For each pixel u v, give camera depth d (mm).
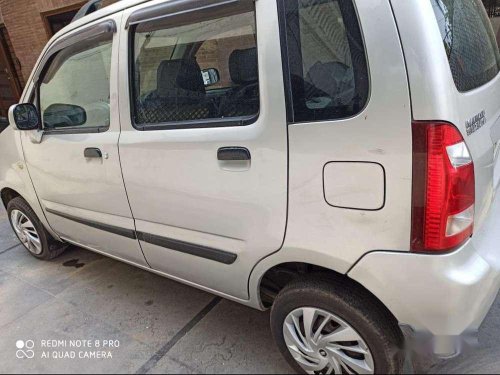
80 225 2723
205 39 1808
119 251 2557
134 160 2131
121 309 2607
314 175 1550
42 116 2742
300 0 1535
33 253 3412
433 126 1332
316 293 1682
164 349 2217
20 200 3248
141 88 2086
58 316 2594
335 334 1698
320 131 1511
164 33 1943
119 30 2123
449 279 1408
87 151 2367
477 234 1570
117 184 2277
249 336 2268
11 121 2576
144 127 2078
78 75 2398
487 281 1489
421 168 1362
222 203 1844
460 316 1450
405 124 1360
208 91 1838
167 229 2152
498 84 1921
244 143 1700
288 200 1635
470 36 1771
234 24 1711
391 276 1481
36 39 7805
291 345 1858
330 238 1569
